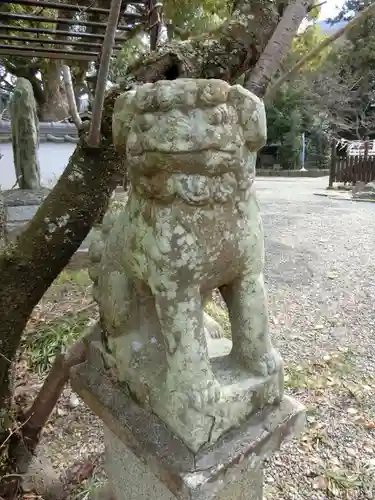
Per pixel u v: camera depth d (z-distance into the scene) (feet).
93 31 4.32
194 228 2.32
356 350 7.25
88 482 4.43
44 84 19.81
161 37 4.12
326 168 44.91
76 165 3.63
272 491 4.51
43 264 3.81
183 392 2.42
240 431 2.58
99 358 3.22
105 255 2.96
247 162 2.39
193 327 2.46
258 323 2.72
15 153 12.77
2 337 3.97
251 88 2.91
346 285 9.98
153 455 2.46
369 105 41.01
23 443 4.43
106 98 3.28
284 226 15.47
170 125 2.06
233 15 3.26
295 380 6.37
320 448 5.10
